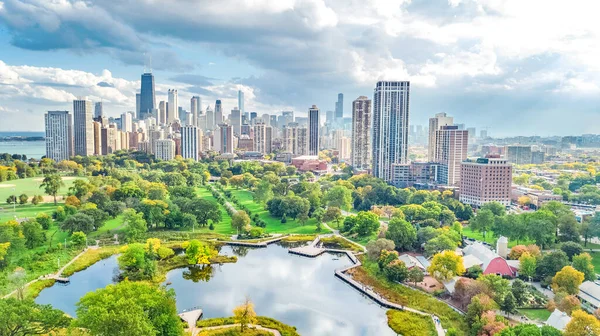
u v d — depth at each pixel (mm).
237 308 149625
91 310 109312
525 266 189875
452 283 182375
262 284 198625
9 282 172250
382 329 154250
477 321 141375
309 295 186250
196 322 153375
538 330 117938
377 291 187125
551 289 182125
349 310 171000
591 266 183625
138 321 106062
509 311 151875
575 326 123062
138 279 195625
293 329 150750
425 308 168000
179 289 189750
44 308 115250
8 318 104938
